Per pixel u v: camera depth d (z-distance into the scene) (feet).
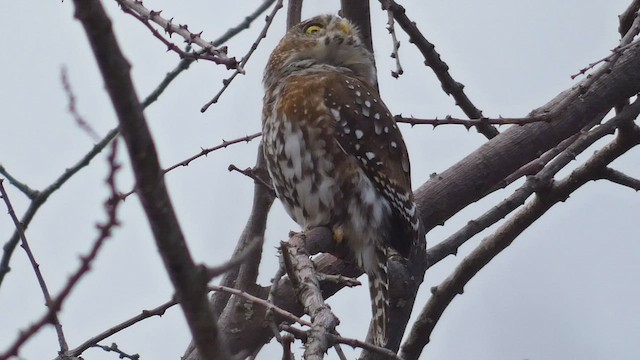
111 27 13.67
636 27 32.30
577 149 34.63
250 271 31.96
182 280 14.44
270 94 36.24
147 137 13.94
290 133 34.50
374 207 33.83
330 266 33.58
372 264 33.32
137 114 13.85
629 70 33.83
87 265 13.24
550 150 35.14
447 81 34.27
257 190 33.06
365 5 37.68
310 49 37.40
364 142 34.27
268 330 31.53
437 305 34.71
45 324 13.37
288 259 22.84
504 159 33.71
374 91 36.42
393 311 31.71
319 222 34.24
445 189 33.78
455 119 29.60
